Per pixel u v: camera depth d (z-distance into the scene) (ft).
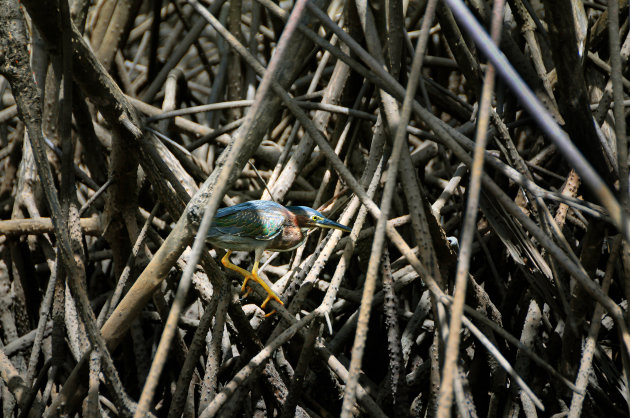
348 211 20.20
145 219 23.39
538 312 21.04
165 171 17.98
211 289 21.17
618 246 15.52
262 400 20.51
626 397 20.44
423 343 22.52
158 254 15.81
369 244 23.70
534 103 10.10
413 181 14.64
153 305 24.98
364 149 29.53
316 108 23.97
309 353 18.01
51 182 15.30
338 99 25.54
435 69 34.06
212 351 17.84
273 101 15.34
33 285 26.05
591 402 20.25
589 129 16.20
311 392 21.80
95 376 16.03
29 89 14.84
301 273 20.92
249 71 34.27
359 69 15.79
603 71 23.81
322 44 16.17
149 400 10.87
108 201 22.13
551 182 25.70
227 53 34.12
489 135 22.15
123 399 15.87
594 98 24.38
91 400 15.94
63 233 15.30
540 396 20.84
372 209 14.33
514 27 30.86
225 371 21.39
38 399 21.77
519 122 24.97
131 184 21.29
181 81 33.83
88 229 25.23
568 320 18.86
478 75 22.33
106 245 27.35
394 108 16.15
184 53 33.58
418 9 33.55
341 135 24.59
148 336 25.03
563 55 15.40
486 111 10.14
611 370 20.63
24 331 25.31
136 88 35.45
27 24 27.45
